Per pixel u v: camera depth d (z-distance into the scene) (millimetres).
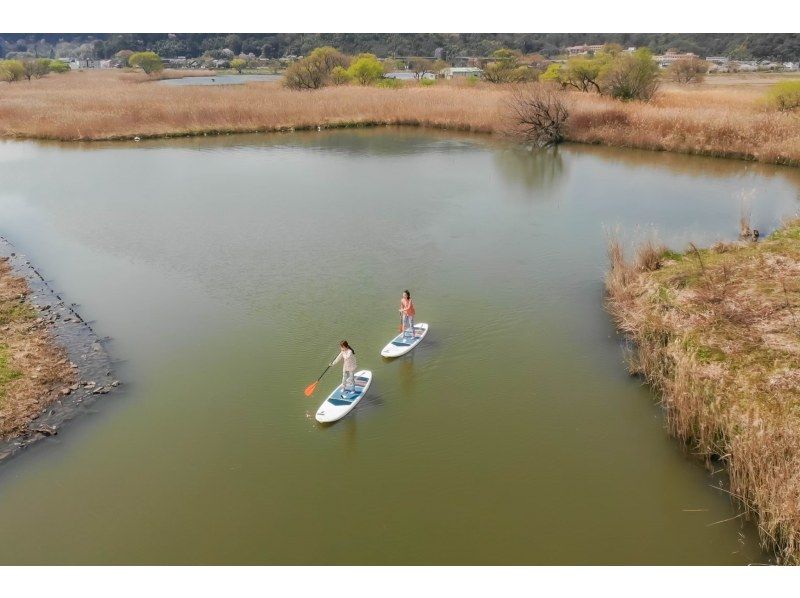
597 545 10180
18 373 14789
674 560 9844
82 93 66312
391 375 15039
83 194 32156
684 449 12406
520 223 26922
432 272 21391
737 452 10961
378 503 11148
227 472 11906
